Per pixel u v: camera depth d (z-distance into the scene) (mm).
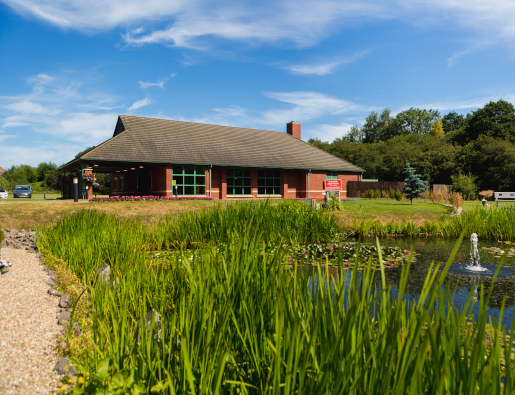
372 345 1484
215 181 25641
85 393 1799
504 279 6066
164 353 2012
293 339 1450
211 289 2379
